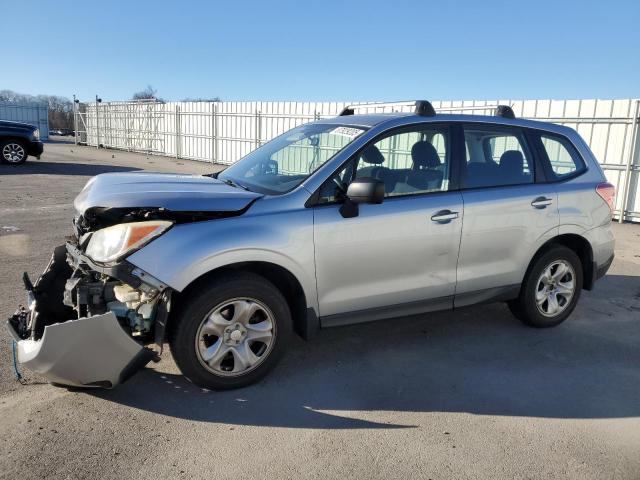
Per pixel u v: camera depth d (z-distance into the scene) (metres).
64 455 2.97
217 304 3.55
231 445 3.13
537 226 4.75
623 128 11.39
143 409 3.47
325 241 3.83
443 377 4.07
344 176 3.99
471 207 4.40
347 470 2.93
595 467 3.03
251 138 23.19
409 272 4.21
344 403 3.65
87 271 3.60
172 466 2.92
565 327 5.18
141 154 31.77
